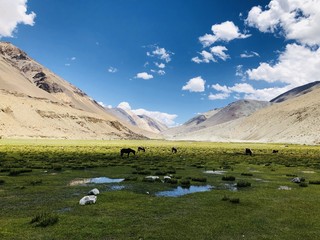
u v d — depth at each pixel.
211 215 14.51
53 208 15.31
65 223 12.63
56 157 48.34
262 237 11.67
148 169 33.94
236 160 51.50
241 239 11.42
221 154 69.38
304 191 21.41
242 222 13.48
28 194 18.75
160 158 51.91
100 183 23.56
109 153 63.19
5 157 46.16
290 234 12.09
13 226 12.09
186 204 16.69
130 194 19.11
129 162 42.69
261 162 48.22
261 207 16.34
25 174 27.80
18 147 79.25
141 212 14.76
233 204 16.92
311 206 16.75
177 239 11.19
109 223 12.81
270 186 23.64
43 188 20.86
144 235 11.47
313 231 12.50
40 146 89.56
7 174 27.53
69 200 17.16
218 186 23.31
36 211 14.66
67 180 24.95
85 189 20.72
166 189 21.44
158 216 14.12
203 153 72.44
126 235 11.44
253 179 27.75
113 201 17.08
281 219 14.11
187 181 23.62
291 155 70.25
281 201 17.91
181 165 40.28
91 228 12.08
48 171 30.52
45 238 10.88
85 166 35.19
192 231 12.11
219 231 12.20
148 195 19.14
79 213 14.37
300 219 14.16
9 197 17.81
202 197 18.64
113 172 30.83
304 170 36.56
